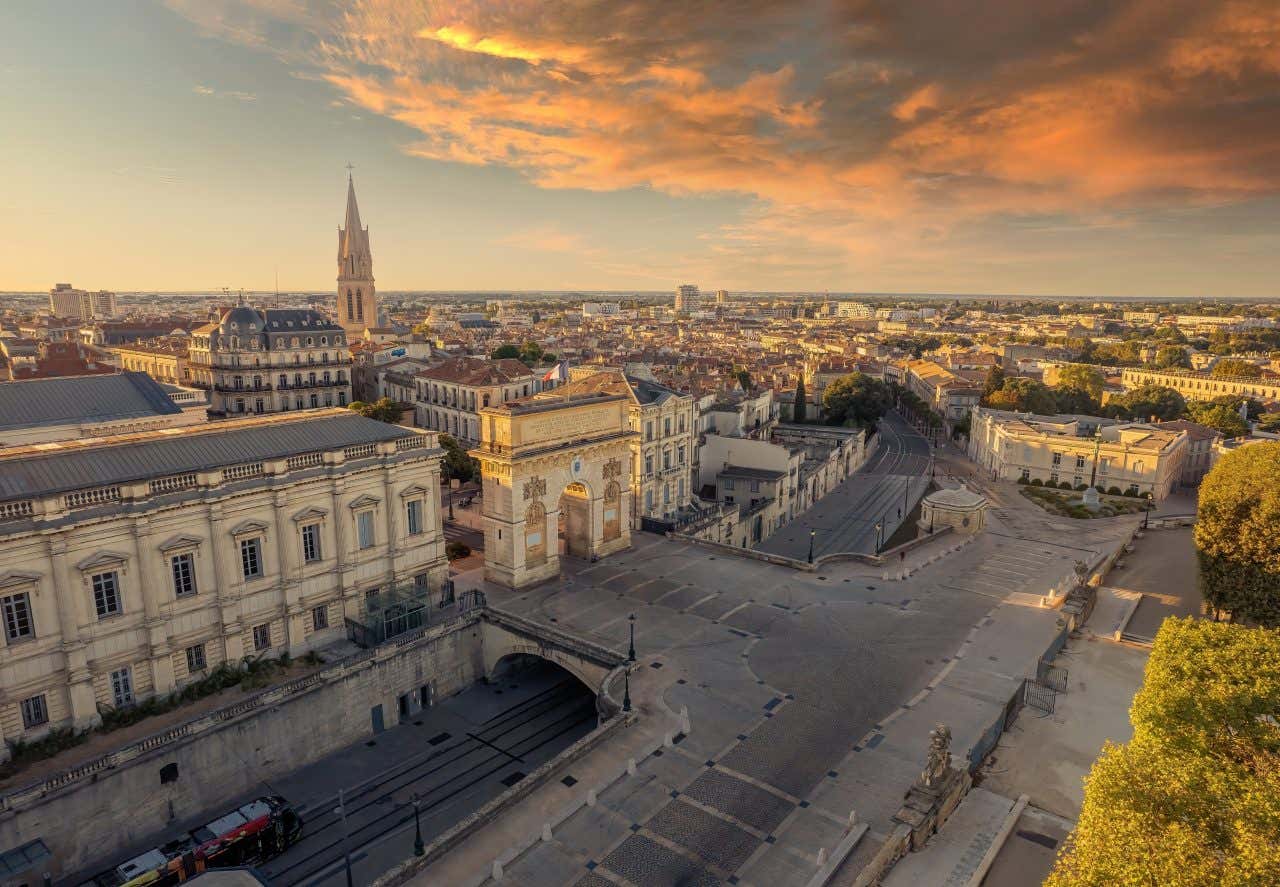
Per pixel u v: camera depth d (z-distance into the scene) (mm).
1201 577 75500
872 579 88438
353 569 71500
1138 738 41750
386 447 72375
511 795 49125
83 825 51250
